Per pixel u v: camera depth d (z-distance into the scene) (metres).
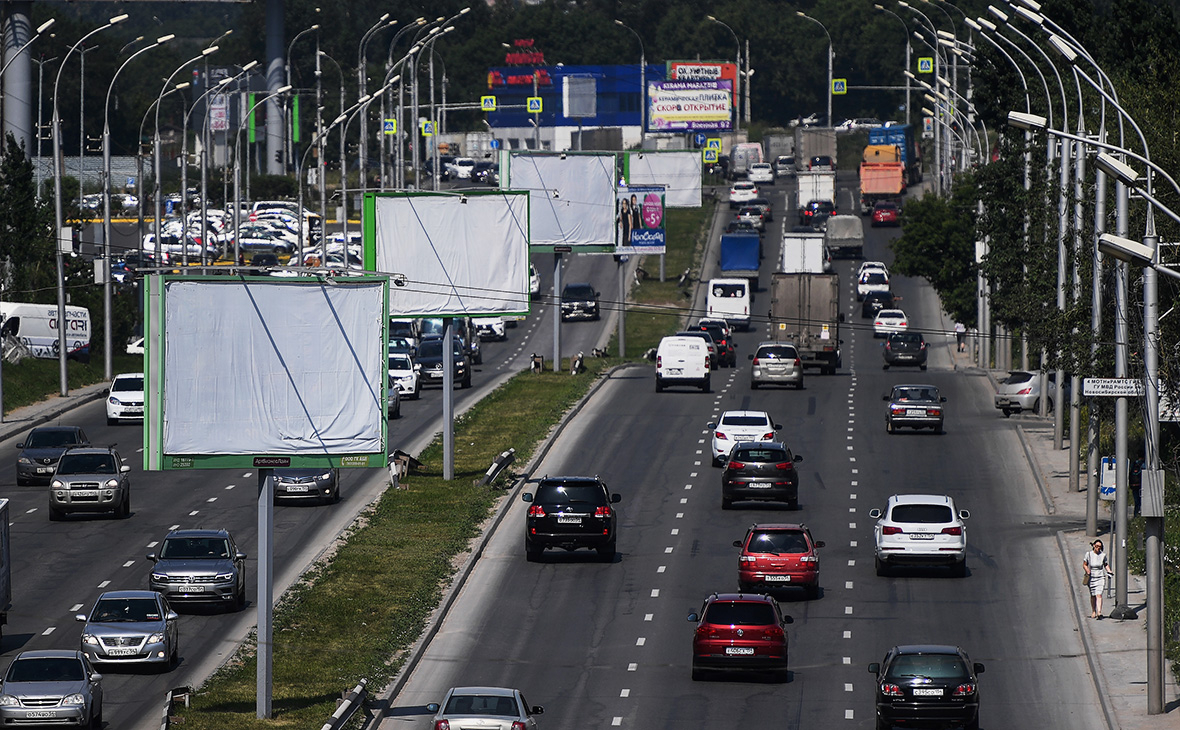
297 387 126.00
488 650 141.88
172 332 123.94
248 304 125.31
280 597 155.25
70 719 110.62
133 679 128.88
